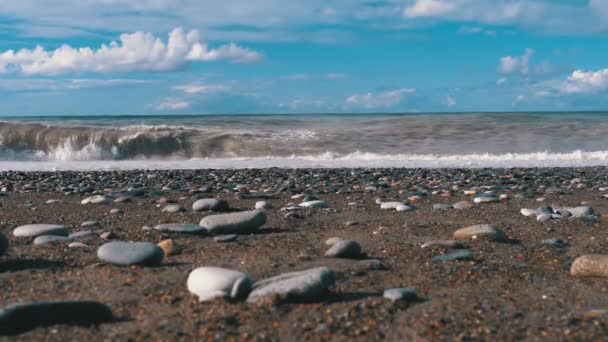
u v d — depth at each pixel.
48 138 18.19
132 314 2.35
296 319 2.28
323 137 19.58
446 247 3.79
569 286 2.85
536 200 6.96
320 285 2.56
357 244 3.50
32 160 16.77
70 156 17.22
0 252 3.34
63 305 2.21
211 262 3.31
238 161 15.21
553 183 9.45
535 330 2.18
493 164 14.09
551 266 3.32
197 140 18.19
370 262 3.28
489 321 2.28
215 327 2.18
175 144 17.98
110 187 8.90
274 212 5.75
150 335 2.10
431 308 2.45
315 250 3.68
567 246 4.00
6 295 2.64
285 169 12.46
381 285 2.83
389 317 2.32
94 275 2.97
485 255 3.59
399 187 8.78
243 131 20.23
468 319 2.31
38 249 3.69
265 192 8.02
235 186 8.77
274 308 2.39
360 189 8.34
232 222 4.38
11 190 8.28
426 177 10.61
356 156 16.22
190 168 13.40
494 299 2.60
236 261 3.34
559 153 17.00
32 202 6.75
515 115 39.97
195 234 4.32
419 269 3.17
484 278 2.99
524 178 10.20
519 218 5.31
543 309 2.45
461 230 4.19
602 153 16.45
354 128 22.41
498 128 21.77
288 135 19.70
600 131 20.94
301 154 17.33
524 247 3.89
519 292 2.74
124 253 3.22
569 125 22.52
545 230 4.62
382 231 4.50
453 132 20.91
